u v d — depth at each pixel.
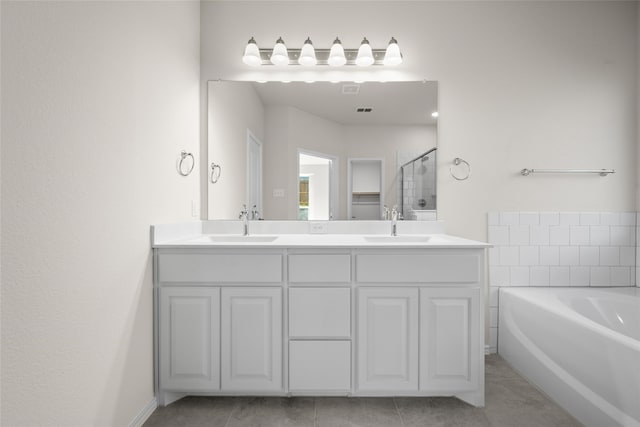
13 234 0.85
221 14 2.17
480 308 1.58
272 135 2.18
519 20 2.17
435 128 2.18
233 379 1.58
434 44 2.18
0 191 0.81
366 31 2.17
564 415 1.54
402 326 1.58
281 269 1.59
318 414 1.54
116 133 1.29
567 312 1.60
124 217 1.34
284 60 2.07
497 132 2.17
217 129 2.16
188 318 1.58
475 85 2.17
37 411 0.92
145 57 1.50
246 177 2.17
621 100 2.17
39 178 0.93
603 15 2.17
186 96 1.96
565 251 2.17
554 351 1.63
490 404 1.62
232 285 1.59
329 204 2.21
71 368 1.05
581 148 2.17
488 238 2.17
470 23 2.17
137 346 1.44
